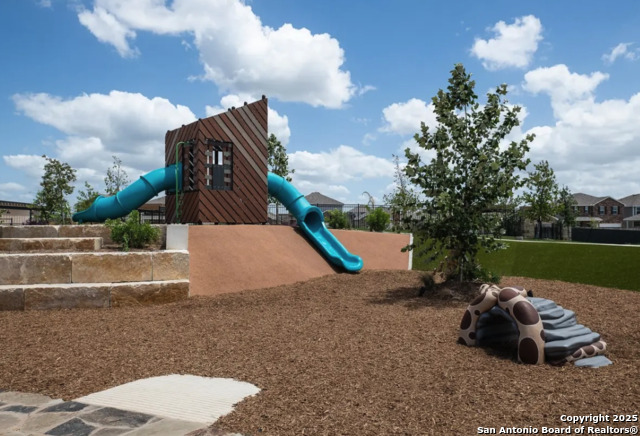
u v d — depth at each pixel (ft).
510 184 32.04
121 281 31.37
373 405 13.25
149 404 13.60
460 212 32.24
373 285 37.70
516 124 32.86
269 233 47.47
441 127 33.27
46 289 28.68
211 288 35.04
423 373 16.21
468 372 16.40
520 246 60.03
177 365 17.51
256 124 52.29
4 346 20.39
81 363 17.92
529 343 17.60
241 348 19.71
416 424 11.96
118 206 53.93
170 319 26.00
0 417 12.94
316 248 49.88
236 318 25.95
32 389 15.21
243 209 50.78
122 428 12.05
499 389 14.60
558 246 57.52
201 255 38.27
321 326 23.62
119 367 17.39
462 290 32.09
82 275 30.58
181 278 33.09
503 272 49.21
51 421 12.60
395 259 54.49
